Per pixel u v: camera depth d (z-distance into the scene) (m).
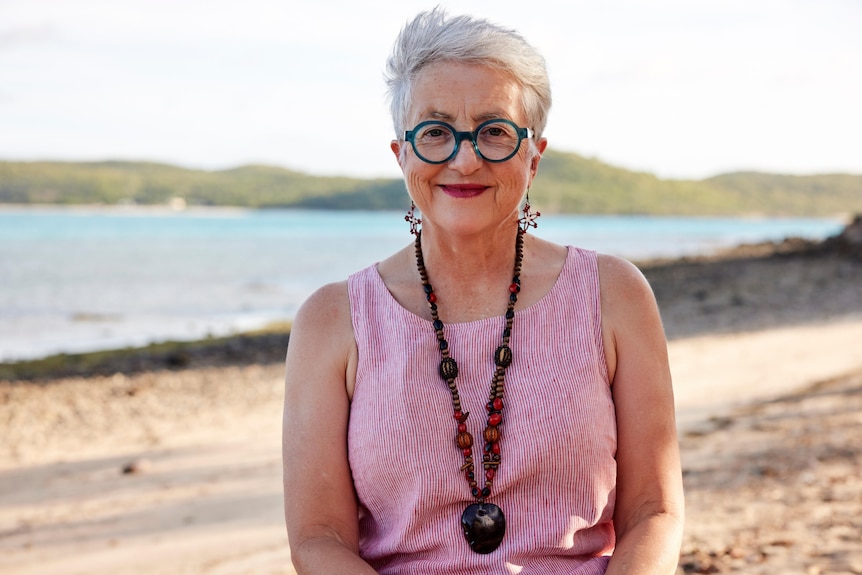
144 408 11.37
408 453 2.14
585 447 2.14
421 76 2.20
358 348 2.26
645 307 2.28
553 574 2.12
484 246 2.28
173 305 26.66
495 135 2.19
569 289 2.28
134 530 6.31
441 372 2.19
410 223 2.40
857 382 10.02
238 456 8.59
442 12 2.22
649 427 2.23
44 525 6.55
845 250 33.03
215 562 5.44
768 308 18.52
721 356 12.78
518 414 2.15
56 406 11.59
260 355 15.68
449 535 2.14
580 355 2.21
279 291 31.44
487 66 2.17
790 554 4.56
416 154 2.21
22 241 66.31
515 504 2.16
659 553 2.09
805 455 6.85
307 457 2.23
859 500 5.52
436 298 2.30
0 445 9.42
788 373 10.99
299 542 2.19
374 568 2.25
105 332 20.73
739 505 5.65
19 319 23.00
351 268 43.03
